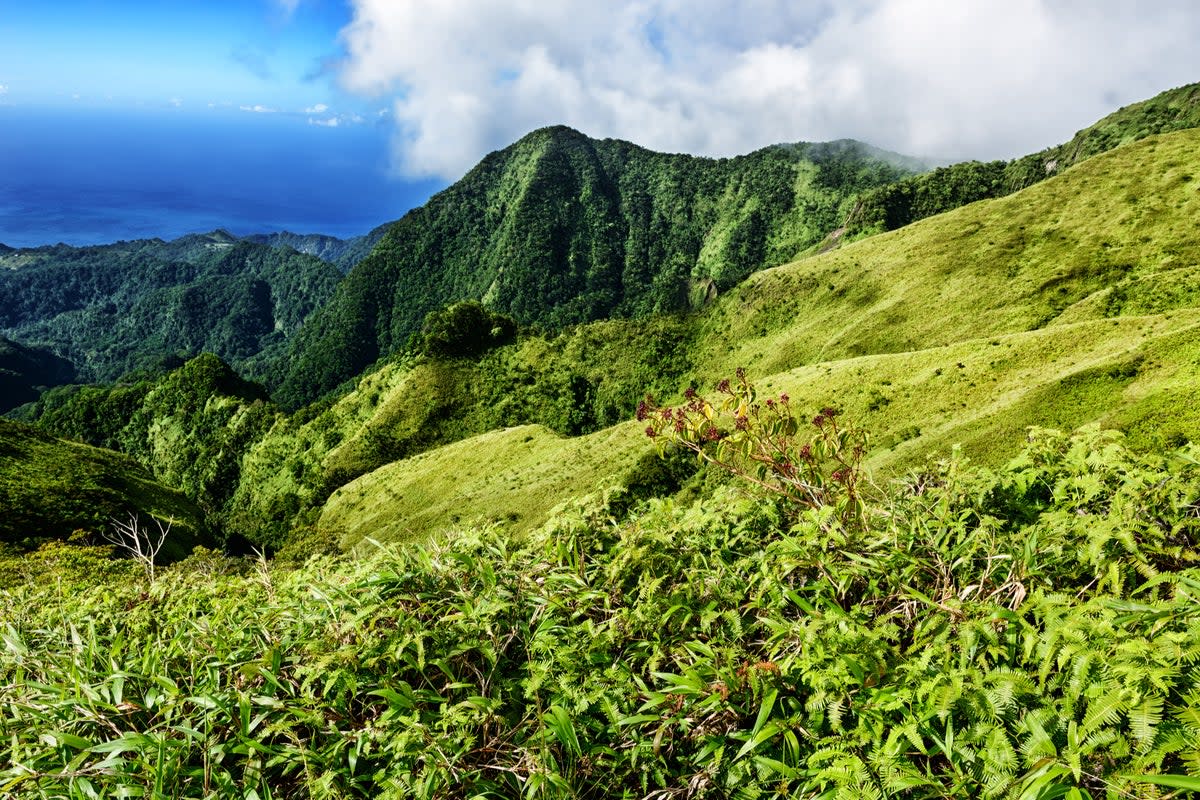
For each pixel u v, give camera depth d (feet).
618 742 9.98
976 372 197.88
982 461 135.13
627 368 520.83
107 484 226.99
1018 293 371.35
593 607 12.53
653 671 10.13
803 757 8.93
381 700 10.88
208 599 16.33
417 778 9.13
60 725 10.88
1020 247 408.67
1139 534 10.32
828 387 231.71
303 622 12.41
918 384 205.36
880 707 8.20
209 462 536.83
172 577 18.16
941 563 10.87
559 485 238.48
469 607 11.67
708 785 9.15
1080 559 9.91
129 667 12.13
